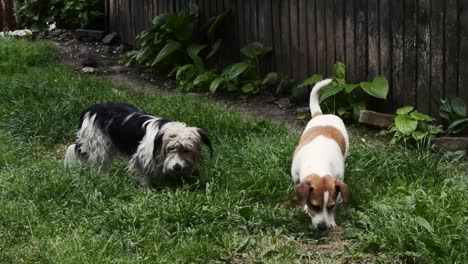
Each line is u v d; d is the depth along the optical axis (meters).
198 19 6.50
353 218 3.92
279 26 5.85
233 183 4.28
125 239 3.79
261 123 5.08
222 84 6.02
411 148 4.74
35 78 5.95
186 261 3.67
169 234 3.85
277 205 4.13
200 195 4.07
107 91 5.74
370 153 4.49
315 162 3.92
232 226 3.94
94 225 3.90
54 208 4.04
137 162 4.31
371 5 5.21
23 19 8.48
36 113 5.24
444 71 4.88
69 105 5.36
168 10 6.84
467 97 4.80
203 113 5.20
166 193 4.13
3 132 5.05
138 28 7.30
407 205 3.88
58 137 5.11
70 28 8.24
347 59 5.42
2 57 6.71
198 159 4.28
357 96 5.33
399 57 5.11
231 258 3.72
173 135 4.18
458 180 4.20
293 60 5.80
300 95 5.68
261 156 4.50
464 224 3.71
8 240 3.81
